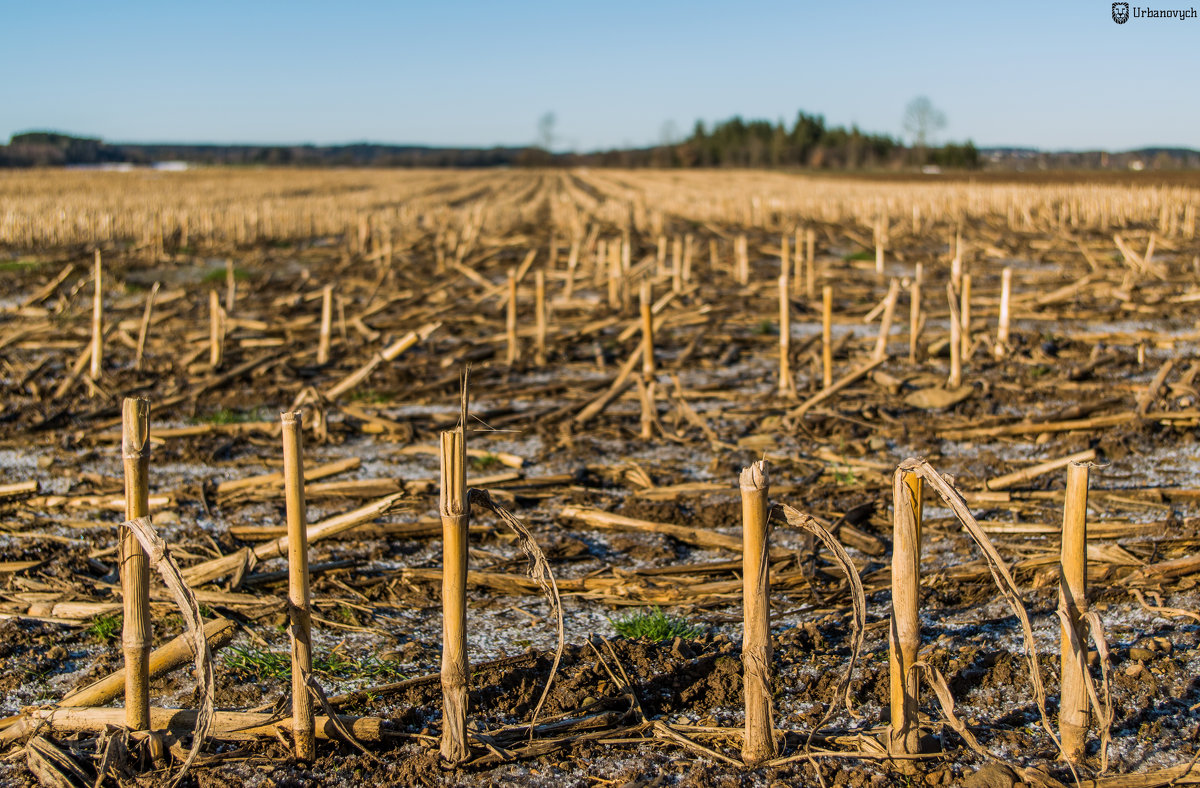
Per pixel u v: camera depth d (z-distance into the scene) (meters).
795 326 13.98
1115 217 30.48
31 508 6.51
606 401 8.73
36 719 3.72
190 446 8.00
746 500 3.38
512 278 11.24
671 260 21.61
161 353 12.10
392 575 5.43
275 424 8.51
